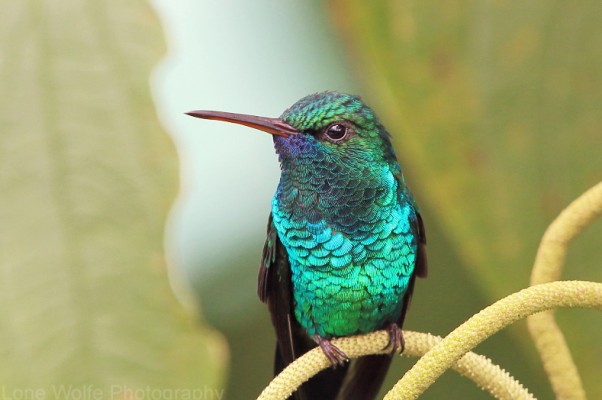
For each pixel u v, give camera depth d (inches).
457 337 60.8
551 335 61.2
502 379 61.4
